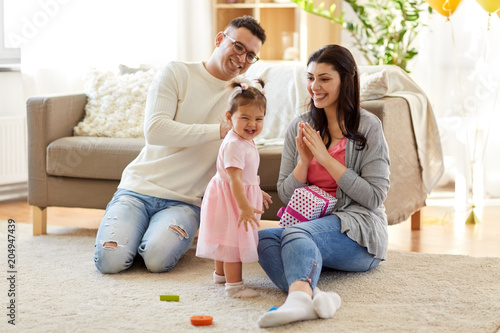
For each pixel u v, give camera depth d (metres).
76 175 3.35
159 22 4.77
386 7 4.33
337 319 2.16
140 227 2.81
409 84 3.59
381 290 2.47
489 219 3.90
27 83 4.21
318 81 2.53
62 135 3.54
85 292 2.46
